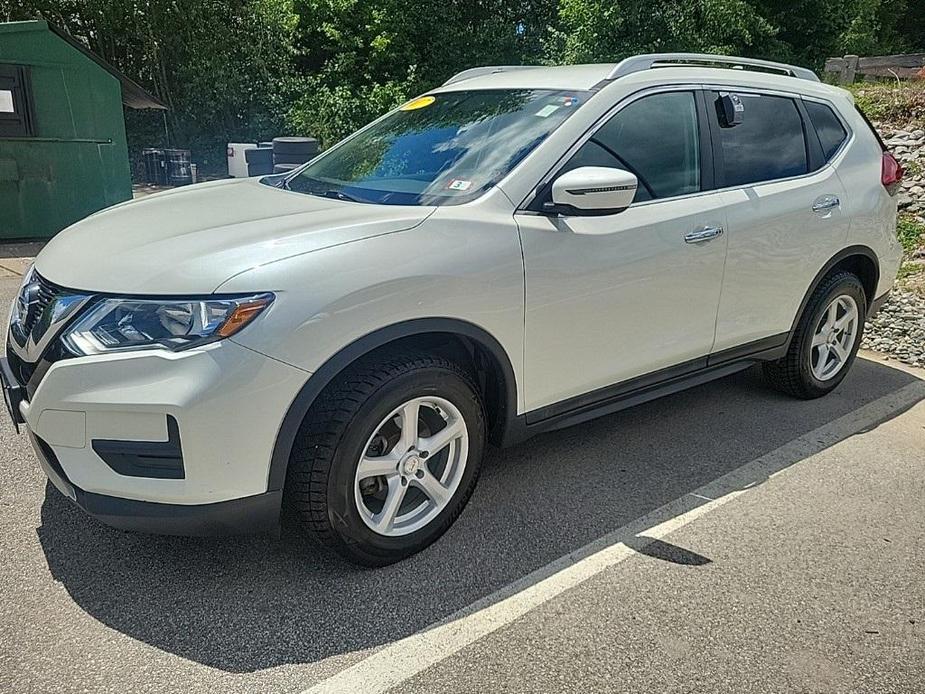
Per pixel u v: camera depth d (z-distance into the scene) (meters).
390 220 2.73
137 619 2.54
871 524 3.23
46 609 2.57
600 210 2.97
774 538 3.11
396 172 3.36
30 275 2.92
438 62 20.38
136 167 17.47
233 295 2.37
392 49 20.42
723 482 3.57
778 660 2.43
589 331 3.21
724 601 2.71
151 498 2.43
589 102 3.28
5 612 2.55
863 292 4.61
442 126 3.58
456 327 2.77
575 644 2.48
